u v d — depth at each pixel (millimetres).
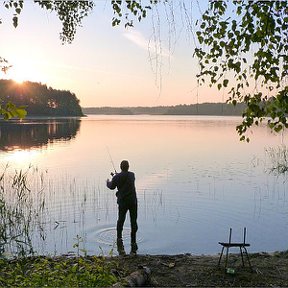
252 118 4598
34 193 17406
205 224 12969
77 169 25859
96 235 11562
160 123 124562
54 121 125875
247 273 7152
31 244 10562
